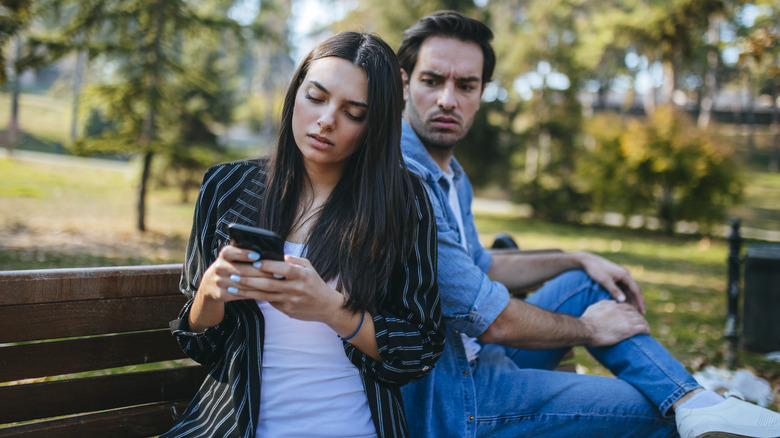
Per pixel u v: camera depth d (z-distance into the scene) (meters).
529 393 1.85
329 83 1.42
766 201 26.72
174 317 1.74
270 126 34.75
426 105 2.20
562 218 17.94
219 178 1.53
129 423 1.67
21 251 7.35
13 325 1.53
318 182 1.54
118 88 9.55
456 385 1.80
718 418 1.67
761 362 4.58
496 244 2.80
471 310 1.79
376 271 1.45
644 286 8.21
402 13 18.20
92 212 11.55
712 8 16.91
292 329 1.46
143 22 9.45
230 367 1.45
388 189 1.47
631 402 1.86
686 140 15.58
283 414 1.44
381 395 1.47
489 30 2.24
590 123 18.09
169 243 9.21
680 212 15.52
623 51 30.84
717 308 6.87
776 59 6.59
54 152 28.30
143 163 9.98
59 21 9.16
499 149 19.08
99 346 1.65
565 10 22.45
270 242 1.19
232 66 33.50
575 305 2.22
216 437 1.41
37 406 1.58
